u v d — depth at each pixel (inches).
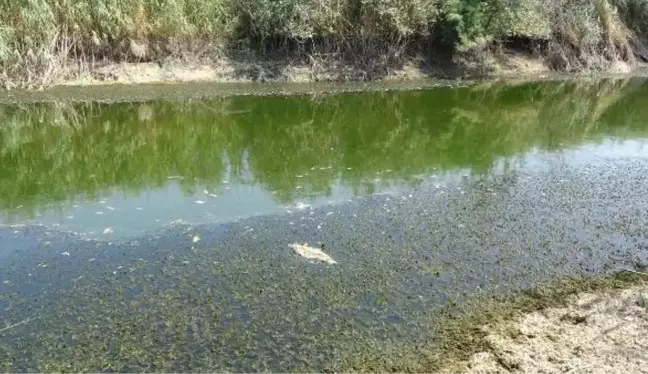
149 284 216.5
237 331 191.2
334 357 180.5
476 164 364.8
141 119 440.1
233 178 328.2
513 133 450.0
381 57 605.3
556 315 201.2
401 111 506.9
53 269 225.3
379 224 270.4
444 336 191.0
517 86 635.5
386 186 319.6
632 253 253.0
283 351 182.7
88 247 242.1
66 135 400.5
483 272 232.8
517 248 253.1
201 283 217.9
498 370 170.9
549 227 274.1
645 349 179.2
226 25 555.8
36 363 175.2
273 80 554.6
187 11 547.2
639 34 789.2
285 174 336.5
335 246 248.7
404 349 184.4
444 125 468.4
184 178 327.0
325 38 585.9
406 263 237.3
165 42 540.1
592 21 732.7
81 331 189.9
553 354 177.2
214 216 273.7
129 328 191.6
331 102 518.9
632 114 534.9
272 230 260.7
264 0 548.1
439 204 295.4
